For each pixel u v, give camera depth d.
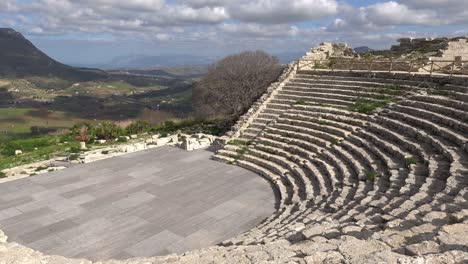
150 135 37.88
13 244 11.09
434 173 14.13
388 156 18.31
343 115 25.86
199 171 24.50
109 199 19.75
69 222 17.06
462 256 6.09
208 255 9.38
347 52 42.69
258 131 29.39
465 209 9.52
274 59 49.69
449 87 22.78
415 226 8.98
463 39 34.47
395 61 30.50
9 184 22.09
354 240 7.98
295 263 6.93
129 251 14.62
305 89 32.38
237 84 46.00
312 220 13.42
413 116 20.89
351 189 16.58
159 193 20.62
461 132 16.91
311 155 22.64
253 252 8.44
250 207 18.84
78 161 27.00
